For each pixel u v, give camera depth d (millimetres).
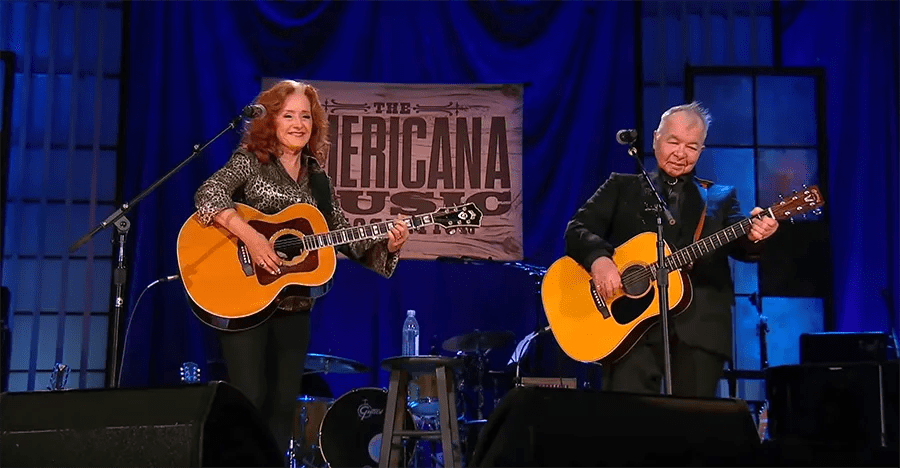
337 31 6672
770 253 6066
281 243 3844
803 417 3662
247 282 3770
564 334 3979
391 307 6559
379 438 5652
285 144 3891
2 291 5969
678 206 3982
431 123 6566
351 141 6523
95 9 6836
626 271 3943
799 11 6879
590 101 6633
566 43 6664
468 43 6656
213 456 2498
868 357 5551
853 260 6566
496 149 6551
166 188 6480
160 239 6449
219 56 6617
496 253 6488
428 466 6156
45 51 6797
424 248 6480
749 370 6441
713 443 2771
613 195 4105
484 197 6523
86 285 6578
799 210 3822
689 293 3848
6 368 5887
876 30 6781
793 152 6703
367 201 6480
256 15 6637
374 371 6523
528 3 6676
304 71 6625
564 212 6555
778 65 6773
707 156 6684
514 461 2600
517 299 6578
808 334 5680
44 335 6555
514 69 6648
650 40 6879
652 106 6797
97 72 6758
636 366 3906
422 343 6531
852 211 6629
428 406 5578
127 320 6324
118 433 2512
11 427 2561
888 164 6645
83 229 6645
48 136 6707
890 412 3484
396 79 6664
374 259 4066
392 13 6727
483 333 5773
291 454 5707
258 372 3688
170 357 6352
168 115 6562
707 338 3811
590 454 2639
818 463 2930
